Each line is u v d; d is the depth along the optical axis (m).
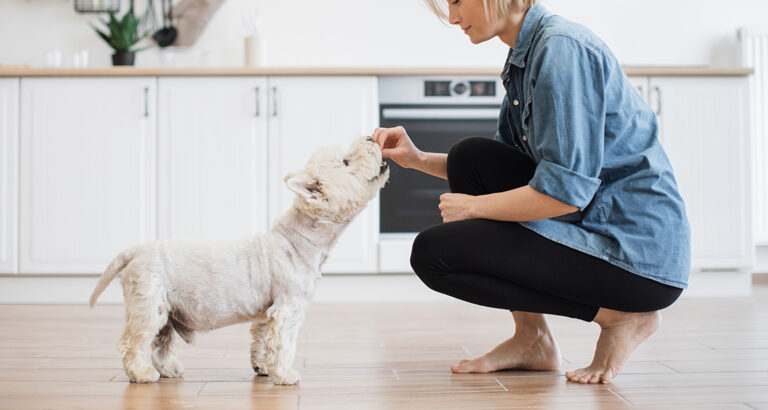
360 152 1.54
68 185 3.11
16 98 3.10
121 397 1.43
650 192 1.47
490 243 1.48
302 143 3.15
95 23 3.71
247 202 3.13
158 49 3.72
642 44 3.87
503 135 1.80
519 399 1.41
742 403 1.37
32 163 3.11
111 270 1.57
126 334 1.55
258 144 3.14
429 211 3.21
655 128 1.53
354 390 1.50
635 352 1.92
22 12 3.69
